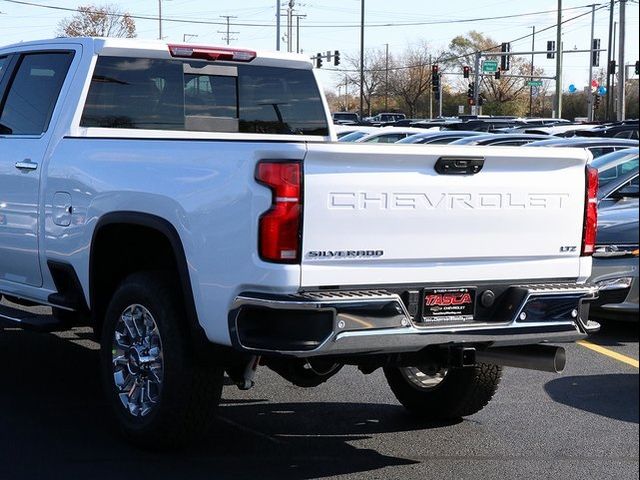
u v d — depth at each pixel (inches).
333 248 198.2
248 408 275.1
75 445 235.9
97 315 250.8
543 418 266.8
